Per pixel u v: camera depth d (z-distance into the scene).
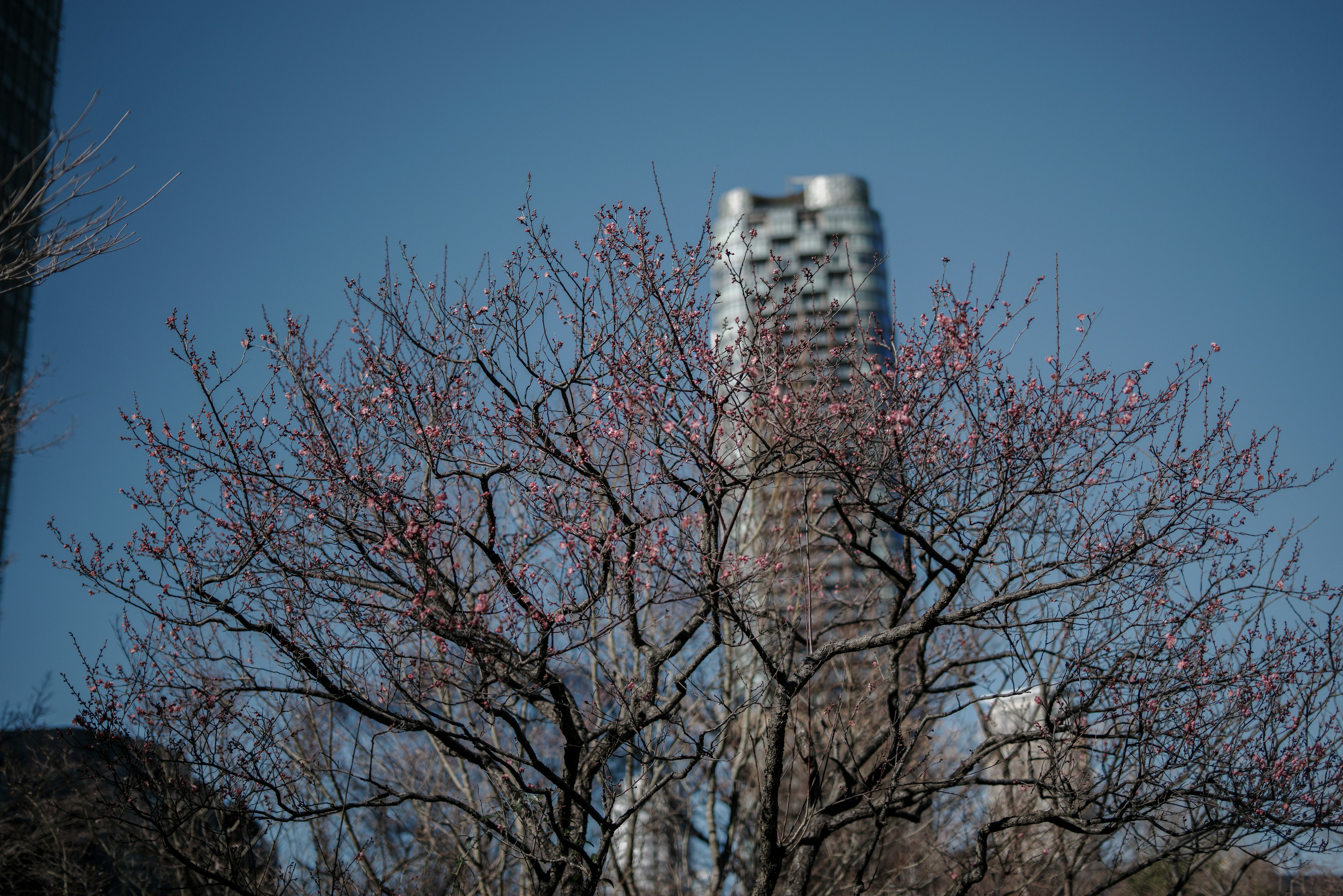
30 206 7.67
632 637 10.49
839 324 9.31
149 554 9.09
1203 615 10.09
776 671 9.76
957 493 9.66
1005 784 10.20
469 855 12.28
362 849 10.52
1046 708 10.06
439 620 8.88
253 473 8.95
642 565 9.29
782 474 9.39
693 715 15.26
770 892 10.00
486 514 10.10
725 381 9.02
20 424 16.56
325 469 9.16
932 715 12.05
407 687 9.12
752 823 17.27
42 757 15.02
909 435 9.38
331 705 10.52
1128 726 9.87
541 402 9.41
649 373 9.16
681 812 17.03
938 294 9.29
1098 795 9.70
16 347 30.81
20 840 13.95
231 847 9.86
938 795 14.54
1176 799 10.21
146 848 13.17
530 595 9.36
